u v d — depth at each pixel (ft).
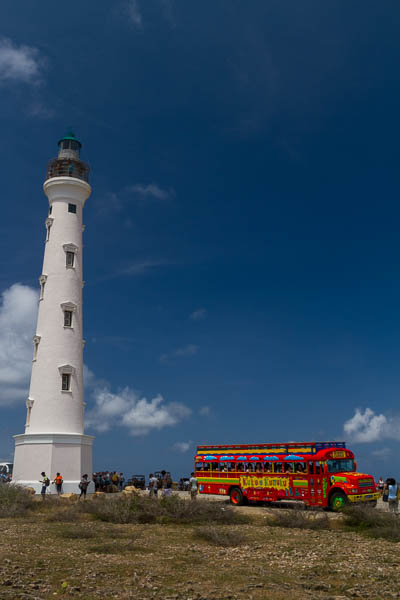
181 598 37.22
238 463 124.26
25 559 51.03
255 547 61.77
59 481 139.13
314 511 95.81
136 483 191.93
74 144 187.01
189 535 72.18
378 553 58.03
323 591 40.96
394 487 96.99
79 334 168.55
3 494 107.55
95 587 40.16
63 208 175.63
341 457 107.86
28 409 160.45
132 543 62.90
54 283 168.35
